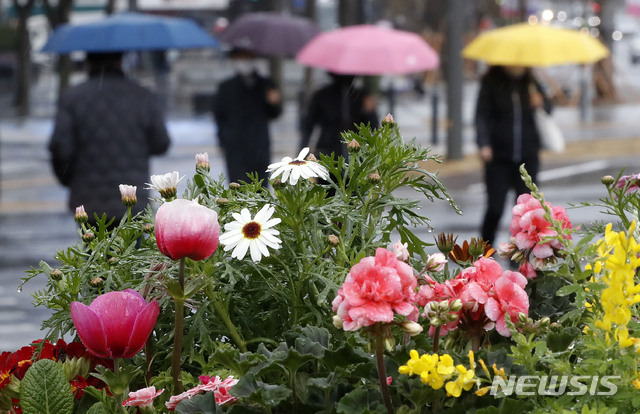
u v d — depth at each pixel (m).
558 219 2.73
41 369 2.38
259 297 2.79
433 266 2.43
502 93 10.53
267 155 11.69
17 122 30.28
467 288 2.39
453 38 21.34
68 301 2.73
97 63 8.33
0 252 13.91
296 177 2.66
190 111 31.66
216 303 2.67
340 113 10.48
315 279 2.70
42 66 43.09
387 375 2.29
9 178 20.89
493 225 10.84
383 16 45.66
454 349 2.43
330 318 2.70
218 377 2.31
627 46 48.94
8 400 2.48
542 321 2.37
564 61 13.98
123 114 8.18
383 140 2.88
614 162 20.92
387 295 2.09
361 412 2.18
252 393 2.17
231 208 2.81
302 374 2.30
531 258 2.84
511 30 14.64
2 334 9.95
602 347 2.18
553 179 19.02
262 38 18.41
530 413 2.15
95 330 2.26
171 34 12.60
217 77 34.78
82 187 8.14
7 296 11.44
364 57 14.40
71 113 8.16
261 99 11.57
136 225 2.90
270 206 2.72
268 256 2.71
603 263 2.42
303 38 18.55
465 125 27.91
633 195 2.88
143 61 40.50
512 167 10.61
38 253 13.84
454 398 2.22
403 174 2.92
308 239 2.76
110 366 2.62
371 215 2.92
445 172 19.78
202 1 46.28
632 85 37.50
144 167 8.27
